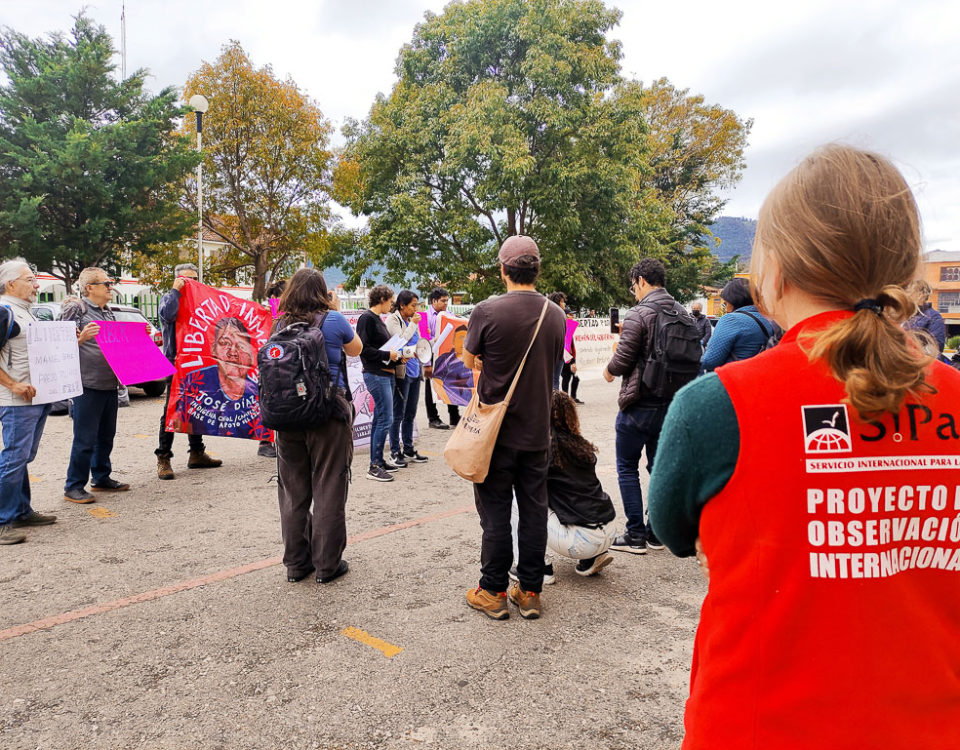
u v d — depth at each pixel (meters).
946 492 0.85
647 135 19.78
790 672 0.85
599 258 20.48
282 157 21.98
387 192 19.89
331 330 3.60
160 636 2.92
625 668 2.68
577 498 3.46
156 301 17.53
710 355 3.61
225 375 5.82
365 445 6.85
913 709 0.83
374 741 2.21
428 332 8.03
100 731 2.25
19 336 4.05
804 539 0.84
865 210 0.85
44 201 18.00
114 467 6.14
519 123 17.84
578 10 18.86
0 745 2.17
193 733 2.24
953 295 46.94
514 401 2.92
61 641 2.87
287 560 3.53
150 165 18.78
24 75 19.52
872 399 0.80
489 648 2.83
